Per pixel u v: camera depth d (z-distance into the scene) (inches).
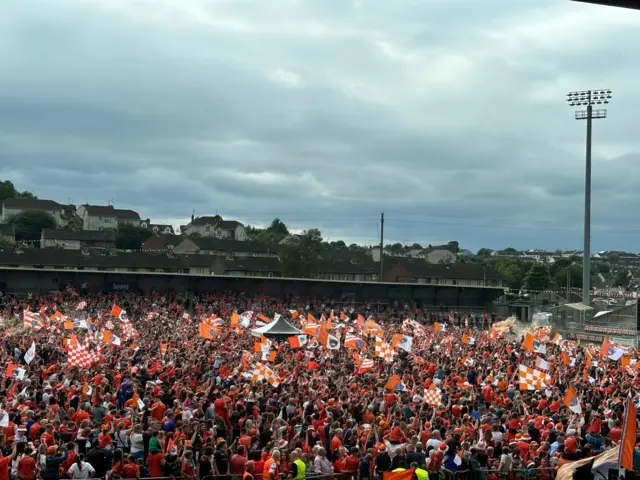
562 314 3973.9
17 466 706.2
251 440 819.4
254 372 1178.0
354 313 3742.6
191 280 3863.2
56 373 1167.0
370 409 986.7
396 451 807.1
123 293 3690.9
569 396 1067.9
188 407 966.4
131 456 751.1
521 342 2333.9
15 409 877.8
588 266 4227.4
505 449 848.3
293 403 983.0
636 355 2071.9
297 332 1953.7
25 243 7194.9
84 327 1843.0
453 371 1496.1
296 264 6127.0
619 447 714.2
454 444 840.9
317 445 804.0
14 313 3034.0
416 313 3961.6
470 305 4323.3
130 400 956.0
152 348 1665.8
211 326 1988.2
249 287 3976.4
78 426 833.5
